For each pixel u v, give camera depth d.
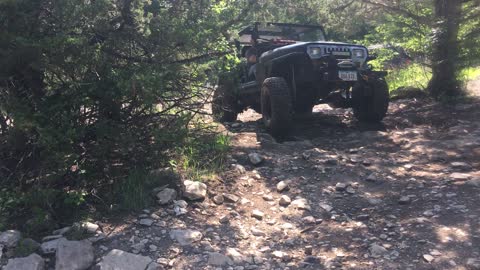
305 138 6.34
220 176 4.56
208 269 3.02
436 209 3.73
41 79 3.84
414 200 3.98
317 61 6.21
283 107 6.00
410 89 9.08
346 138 6.29
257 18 5.70
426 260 3.01
